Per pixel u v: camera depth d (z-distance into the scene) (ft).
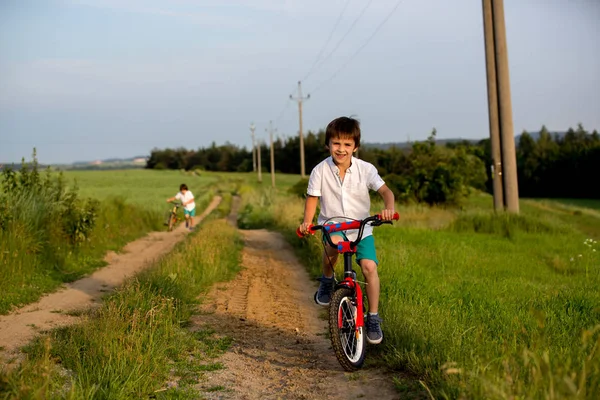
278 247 53.98
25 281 31.76
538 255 44.83
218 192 233.55
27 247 34.73
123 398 14.11
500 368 13.35
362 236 16.78
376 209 63.93
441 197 114.83
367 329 17.07
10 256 32.19
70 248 42.60
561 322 20.16
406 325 18.40
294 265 41.73
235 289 31.58
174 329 20.48
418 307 21.02
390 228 56.39
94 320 20.42
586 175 232.12
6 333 21.88
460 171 116.67
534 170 246.88
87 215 45.68
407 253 37.52
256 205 121.49
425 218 74.95
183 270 32.27
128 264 44.39
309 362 18.07
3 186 41.29
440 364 14.88
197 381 16.10
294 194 133.80
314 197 17.07
